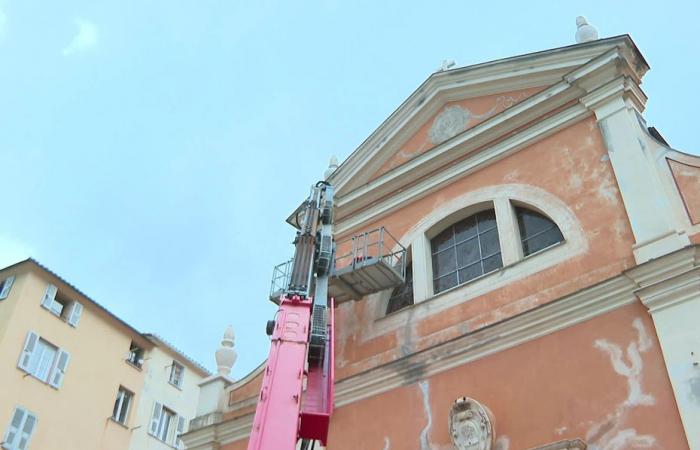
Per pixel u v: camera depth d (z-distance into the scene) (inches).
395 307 452.8
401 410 380.2
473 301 394.9
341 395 413.7
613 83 411.8
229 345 525.3
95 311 927.7
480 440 328.2
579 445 300.0
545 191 408.8
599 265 353.4
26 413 778.8
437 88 525.0
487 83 496.1
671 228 336.8
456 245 450.9
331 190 398.0
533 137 437.4
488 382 353.1
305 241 340.5
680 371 292.8
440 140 508.1
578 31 477.1
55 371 834.2
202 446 466.6
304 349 271.7
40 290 852.6
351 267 426.9
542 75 466.9
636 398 301.0
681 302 309.4
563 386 325.7
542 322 350.0
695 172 351.6
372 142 549.6
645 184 360.2
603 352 323.0
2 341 778.2
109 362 925.8
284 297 298.5
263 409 245.4
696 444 272.4
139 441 930.7
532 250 402.3
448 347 381.1
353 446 387.5
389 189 513.0
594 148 400.5
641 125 393.7
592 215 374.3
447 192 470.9
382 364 408.8
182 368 1064.8
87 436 854.5
